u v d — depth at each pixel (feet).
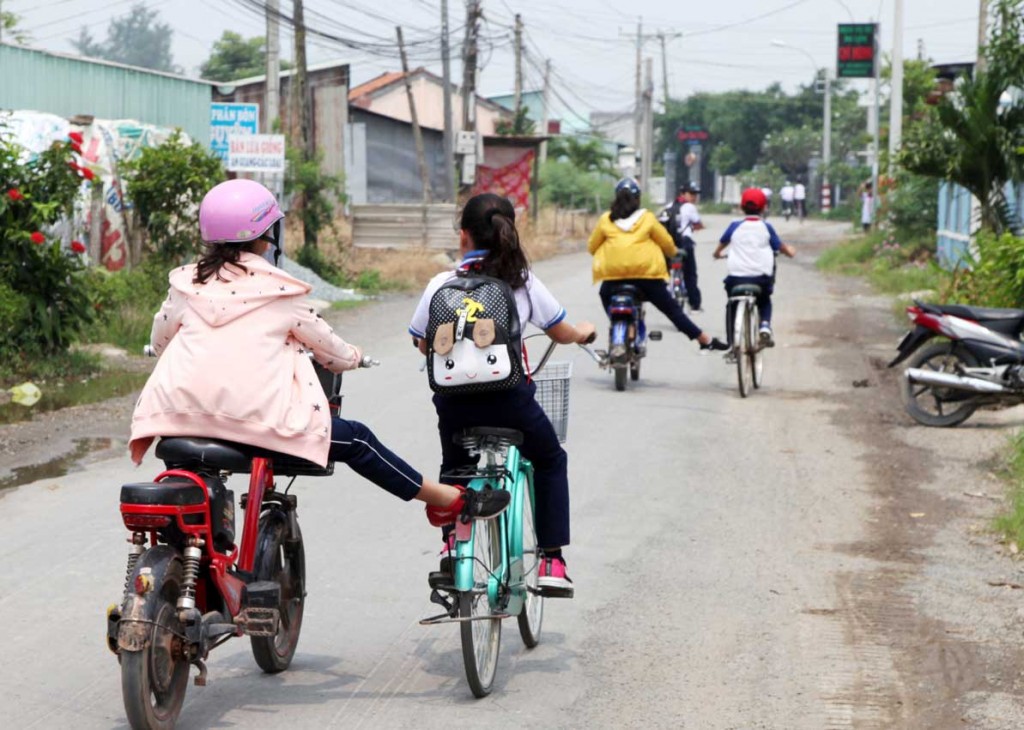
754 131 602.03
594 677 35.22
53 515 51.42
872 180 270.67
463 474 34.22
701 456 64.18
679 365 95.71
